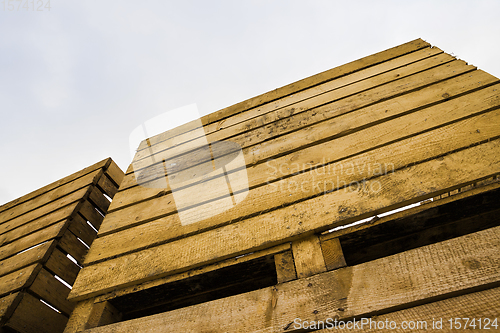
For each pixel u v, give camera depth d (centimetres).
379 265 130
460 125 171
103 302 173
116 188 317
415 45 276
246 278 169
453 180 146
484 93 184
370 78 256
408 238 156
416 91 213
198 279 166
